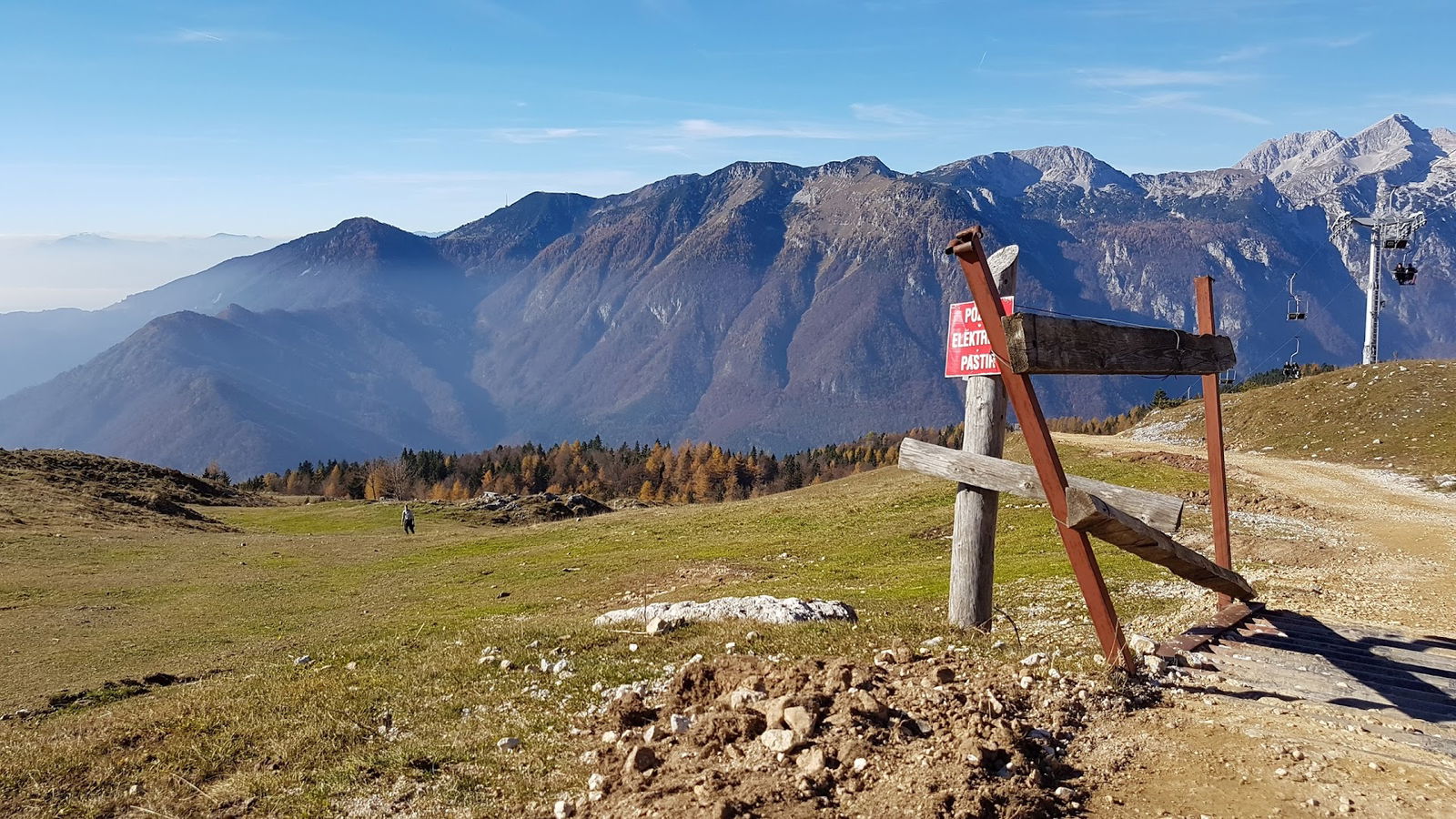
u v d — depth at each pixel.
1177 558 9.71
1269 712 8.87
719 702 10.01
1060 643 12.38
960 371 12.95
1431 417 57.78
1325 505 39.72
